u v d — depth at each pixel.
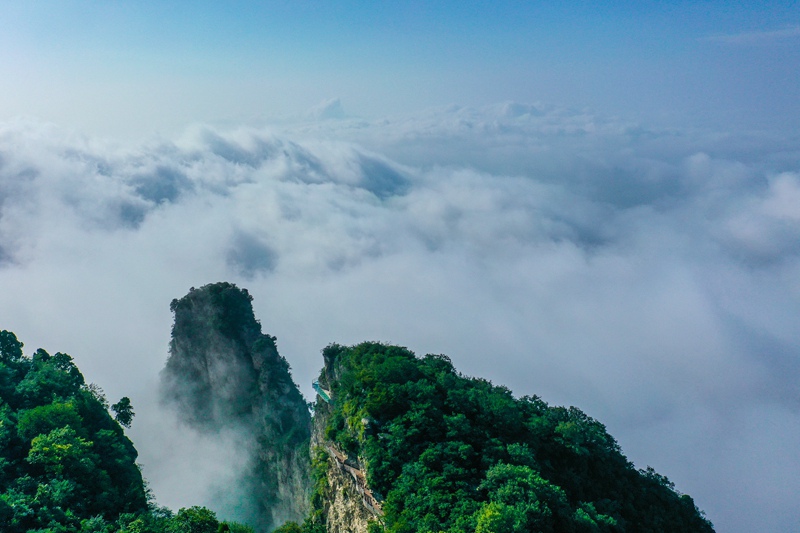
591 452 101.81
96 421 115.50
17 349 127.38
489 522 68.62
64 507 85.50
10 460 92.50
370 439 93.50
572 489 93.12
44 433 96.19
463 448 86.31
